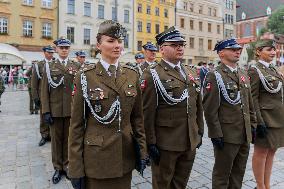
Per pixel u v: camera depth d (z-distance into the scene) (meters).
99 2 37.25
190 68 3.61
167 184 3.38
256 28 72.19
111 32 2.62
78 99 2.62
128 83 2.72
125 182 2.74
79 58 9.22
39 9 32.97
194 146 3.30
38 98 6.48
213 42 52.81
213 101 3.60
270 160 4.24
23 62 28.55
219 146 3.59
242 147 3.75
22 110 12.17
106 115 2.59
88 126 2.66
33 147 6.55
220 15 53.91
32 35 32.66
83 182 2.62
